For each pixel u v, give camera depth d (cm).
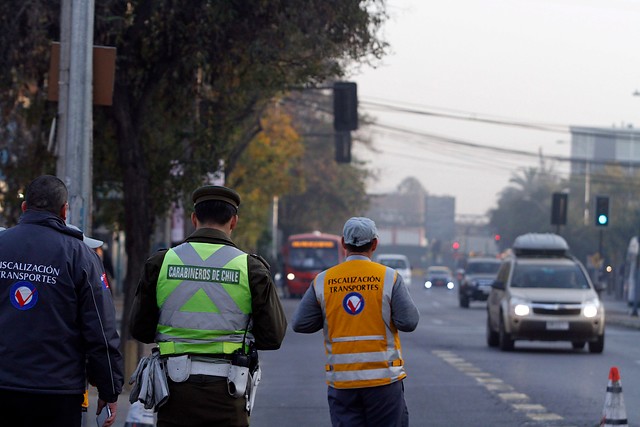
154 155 4725
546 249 6531
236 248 1630
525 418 3288
